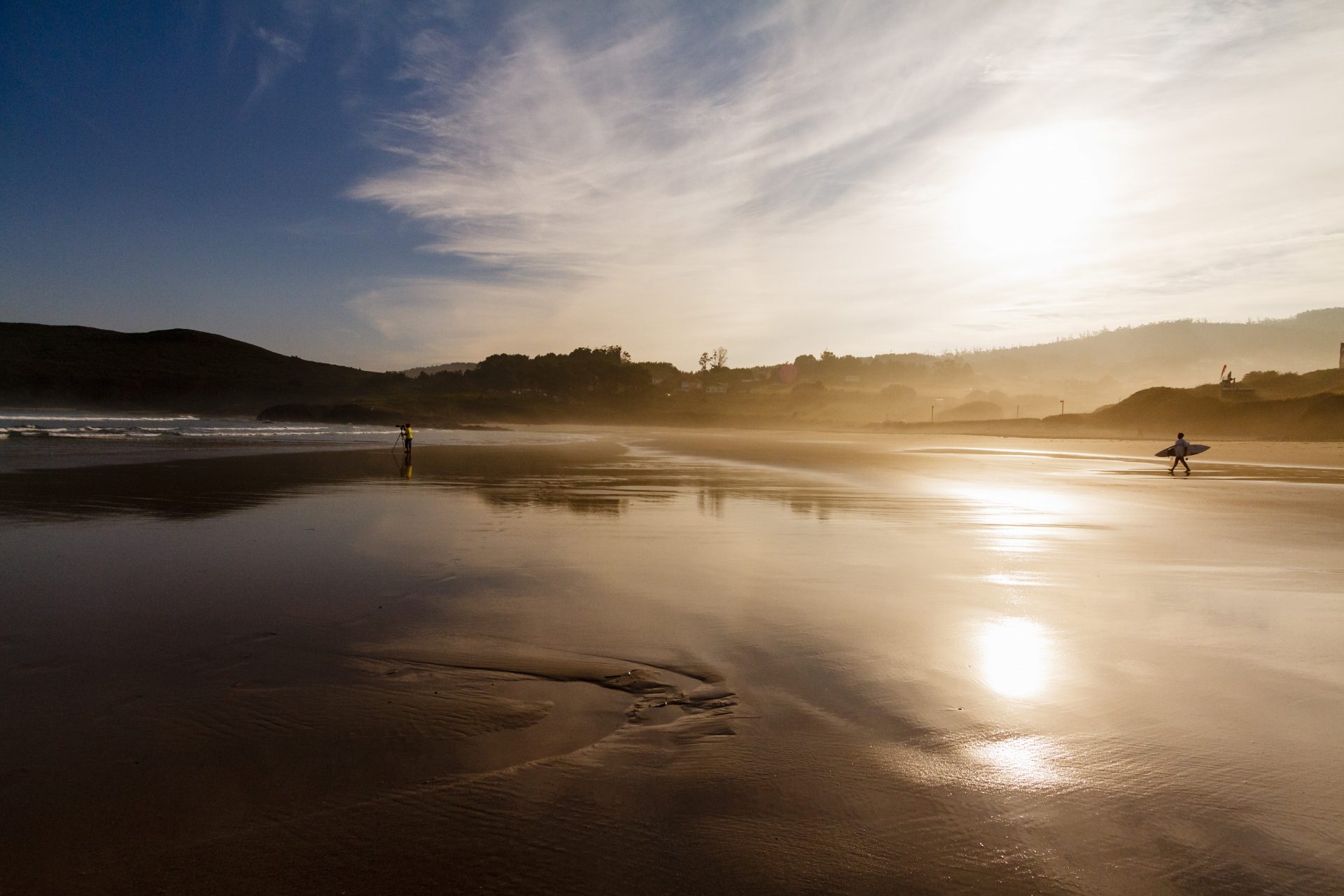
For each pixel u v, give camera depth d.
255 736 3.94
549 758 3.72
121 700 4.39
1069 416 102.56
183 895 2.63
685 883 2.73
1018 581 7.96
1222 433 83.81
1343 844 3.02
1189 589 7.65
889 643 5.70
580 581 7.71
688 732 4.05
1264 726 4.20
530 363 199.00
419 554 9.09
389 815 3.17
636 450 40.06
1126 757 3.79
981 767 3.66
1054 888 2.73
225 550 9.15
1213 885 2.76
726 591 7.36
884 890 2.71
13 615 6.17
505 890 2.68
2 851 2.87
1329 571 8.62
